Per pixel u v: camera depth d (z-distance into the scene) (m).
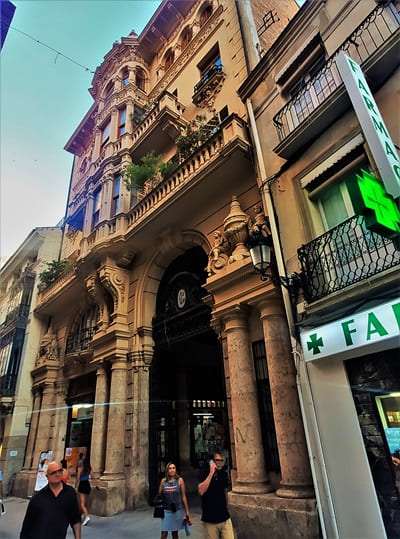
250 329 6.60
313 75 6.24
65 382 13.11
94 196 12.91
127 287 10.69
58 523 3.35
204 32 12.13
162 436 9.15
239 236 6.92
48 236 18.30
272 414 5.82
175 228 9.28
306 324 5.02
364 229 4.98
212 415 11.33
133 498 7.82
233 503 5.33
